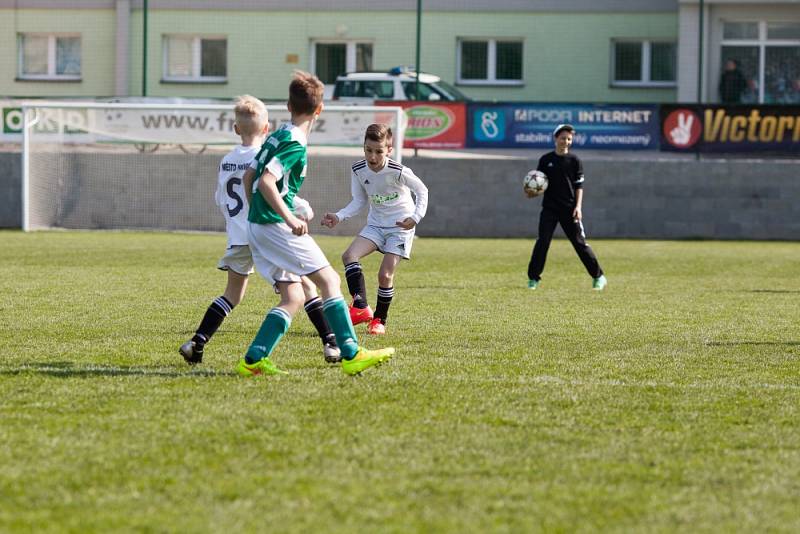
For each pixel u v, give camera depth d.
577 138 58.22
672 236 57.19
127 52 75.75
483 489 11.23
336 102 61.53
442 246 49.88
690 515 10.52
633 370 18.08
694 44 69.81
